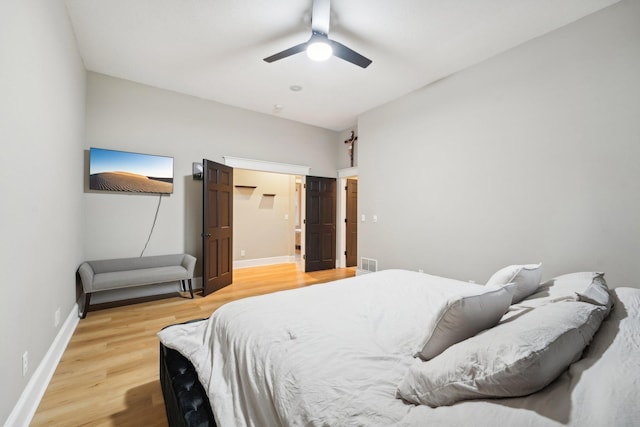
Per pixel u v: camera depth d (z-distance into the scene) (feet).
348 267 19.04
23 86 4.65
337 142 19.02
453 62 10.08
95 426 4.80
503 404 2.06
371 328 4.26
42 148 5.62
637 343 2.55
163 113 12.47
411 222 12.41
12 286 4.26
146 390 5.74
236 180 18.70
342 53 7.81
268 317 4.55
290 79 11.48
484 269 9.84
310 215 17.57
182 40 8.93
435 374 2.50
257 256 19.48
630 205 6.97
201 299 11.75
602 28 7.39
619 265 7.11
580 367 2.25
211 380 3.87
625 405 1.69
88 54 9.74
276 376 3.22
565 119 8.04
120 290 11.54
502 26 8.15
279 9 7.53
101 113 11.10
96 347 7.51
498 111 9.50
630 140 6.98
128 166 11.43
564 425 1.69
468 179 10.34
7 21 4.06
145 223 12.01
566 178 8.01
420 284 6.68
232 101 13.83
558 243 8.14
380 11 7.56
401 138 12.92
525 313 3.43
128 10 7.57
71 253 8.54
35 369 5.30
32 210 5.09
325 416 2.58
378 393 2.77
